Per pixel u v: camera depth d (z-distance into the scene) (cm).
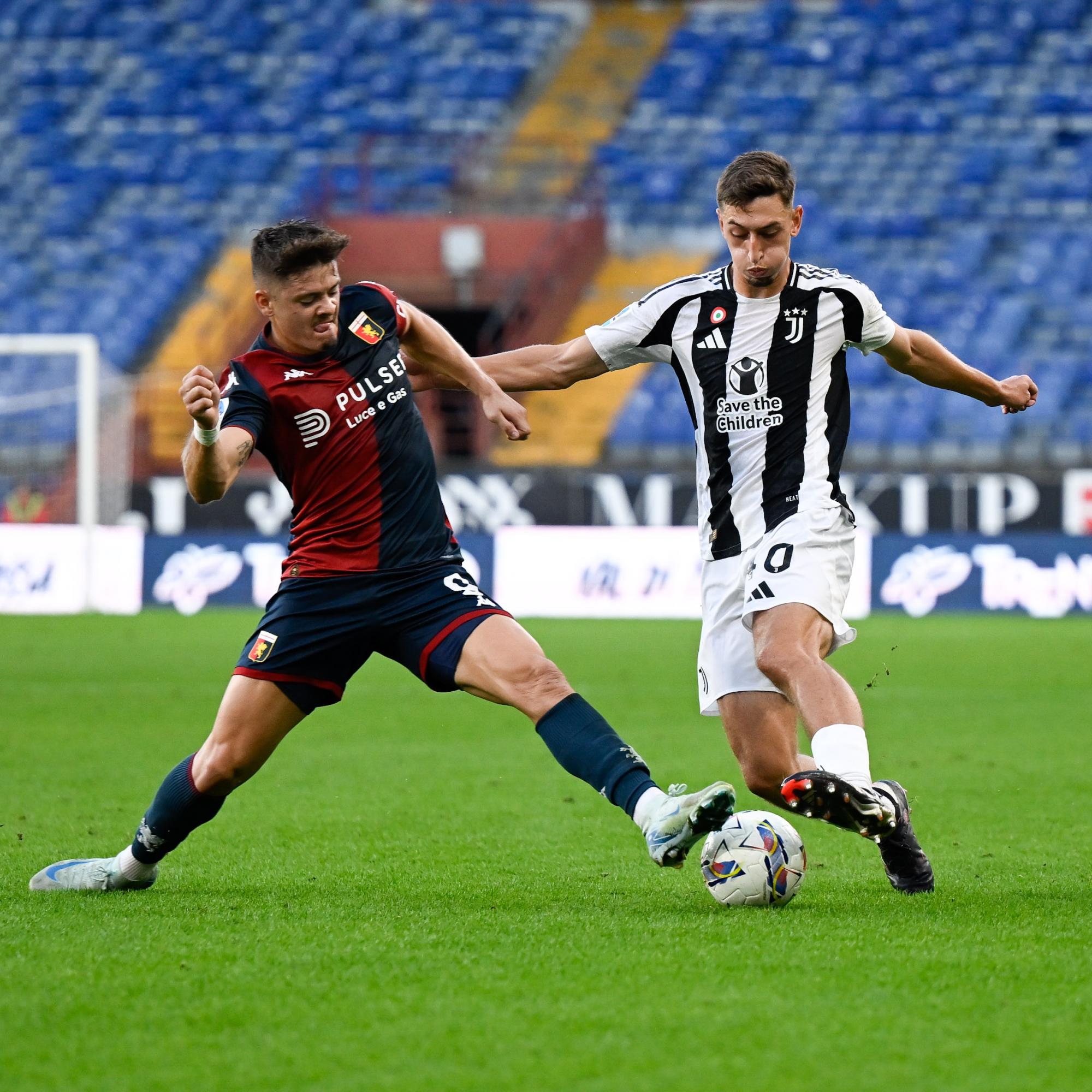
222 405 1509
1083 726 3338
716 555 1669
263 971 1259
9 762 2780
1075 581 6488
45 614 6688
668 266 9006
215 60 10800
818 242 8988
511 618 1552
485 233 8531
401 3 11256
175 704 3697
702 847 1938
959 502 6594
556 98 10425
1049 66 10250
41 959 1305
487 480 6844
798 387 1633
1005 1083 976
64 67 10856
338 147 9950
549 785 2530
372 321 1572
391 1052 1044
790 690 1504
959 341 8131
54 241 9412
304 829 2098
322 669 1551
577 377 1717
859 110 9944
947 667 4569
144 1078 997
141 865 1622
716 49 10669
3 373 8331
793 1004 1150
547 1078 989
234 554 6944
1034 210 9250
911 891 1628
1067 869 1789
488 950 1330
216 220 9431
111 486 7194
